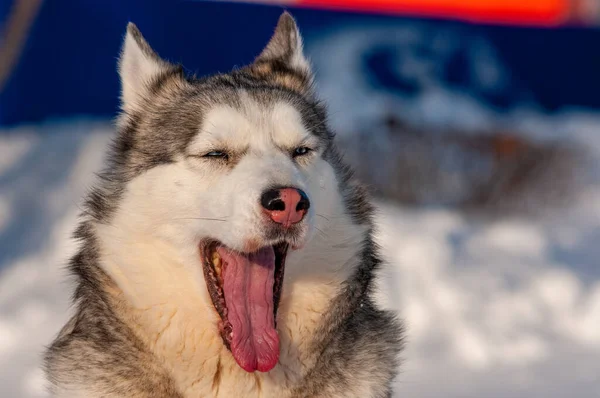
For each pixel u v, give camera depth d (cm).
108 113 3147
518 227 2662
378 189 2748
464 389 1641
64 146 2852
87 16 3119
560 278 2130
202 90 1082
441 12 3766
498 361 1803
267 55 1225
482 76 3466
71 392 990
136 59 1126
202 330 997
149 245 998
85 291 1023
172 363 991
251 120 1014
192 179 996
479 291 2064
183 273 995
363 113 2948
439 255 2206
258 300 1017
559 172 2969
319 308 1014
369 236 1073
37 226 2375
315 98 1180
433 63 3359
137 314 988
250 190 943
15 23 2428
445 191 2853
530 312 2003
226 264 1023
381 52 3294
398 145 2836
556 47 3662
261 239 938
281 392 997
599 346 1883
